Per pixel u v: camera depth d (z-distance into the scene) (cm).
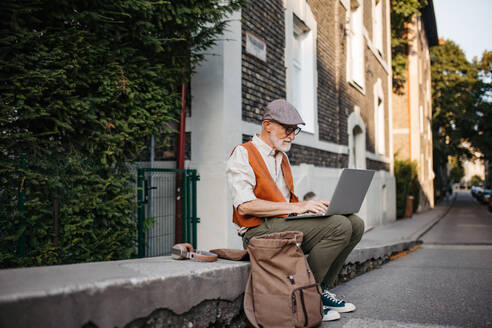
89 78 308
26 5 274
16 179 272
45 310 155
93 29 318
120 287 180
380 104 1484
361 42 1160
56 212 290
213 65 495
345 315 309
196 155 500
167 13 360
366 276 491
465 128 2981
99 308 172
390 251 653
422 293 393
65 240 297
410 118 2252
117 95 328
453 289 414
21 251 274
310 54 789
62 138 310
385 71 1541
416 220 1642
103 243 319
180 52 400
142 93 354
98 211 316
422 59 2578
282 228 267
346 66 1020
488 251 796
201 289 224
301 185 686
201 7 380
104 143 324
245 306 240
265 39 606
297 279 238
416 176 2198
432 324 289
